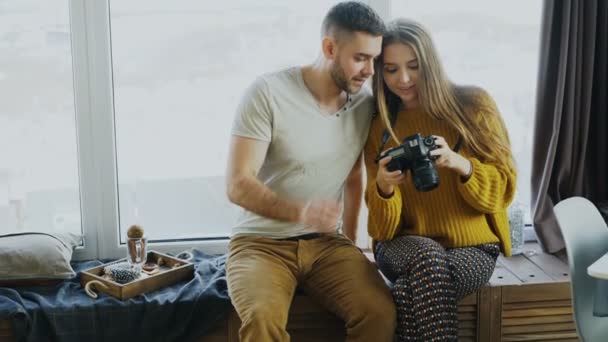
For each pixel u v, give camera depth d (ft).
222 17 8.18
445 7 8.38
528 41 8.54
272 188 6.99
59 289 7.30
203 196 8.59
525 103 8.68
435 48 6.72
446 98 6.74
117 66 8.21
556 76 8.07
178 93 8.32
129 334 6.95
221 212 8.64
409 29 6.68
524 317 7.36
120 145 8.39
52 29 8.04
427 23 8.40
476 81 8.59
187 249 8.50
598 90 8.27
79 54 8.02
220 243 8.54
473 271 6.51
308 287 7.01
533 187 8.46
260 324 5.98
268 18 8.21
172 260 7.79
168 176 8.51
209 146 8.47
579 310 5.77
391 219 6.73
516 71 8.60
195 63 8.27
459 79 8.56
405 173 6.43
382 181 6.56
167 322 6.94
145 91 8.29
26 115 8.20
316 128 6.88
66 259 7.62
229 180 6.71
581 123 8.21
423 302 6.19
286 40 8.28
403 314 6.35
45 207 8.44
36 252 7.45
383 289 6.56
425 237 6.83
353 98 7.18
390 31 6.79
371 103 7.23
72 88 8.20
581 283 5.84
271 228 7.07
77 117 8.16
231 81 8.34
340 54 6.61
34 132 8.25
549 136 8.24
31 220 8.44
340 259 6.91
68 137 8.32
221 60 8.28
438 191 6.82
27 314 6.77
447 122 6.86
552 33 8.00
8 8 7.92
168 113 8.36
